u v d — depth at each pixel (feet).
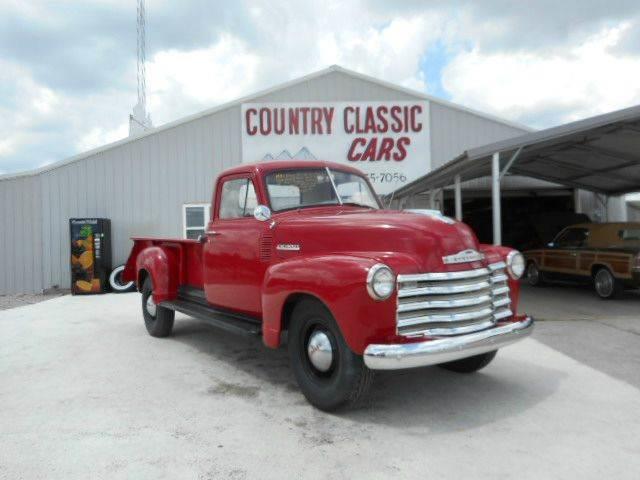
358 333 11.76
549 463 10.37
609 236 35.53
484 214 56.80
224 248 17.87
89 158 45.44
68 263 45.11
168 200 46.29
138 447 11.43
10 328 26.09
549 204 56.39
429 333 12.16
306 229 14.65
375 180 48.06
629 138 33.65
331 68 47.62
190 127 46.57
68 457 10.98
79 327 26.04
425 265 12.36
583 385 15.20
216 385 15.94
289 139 47.52
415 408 13.55
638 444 11.20
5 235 44.83
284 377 16.79
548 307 29.89
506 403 13.80
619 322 24.81
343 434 11.96
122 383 16.22
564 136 28.32
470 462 10.46
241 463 10.60
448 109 48.21
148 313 23.70
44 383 16.34
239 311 17.56
